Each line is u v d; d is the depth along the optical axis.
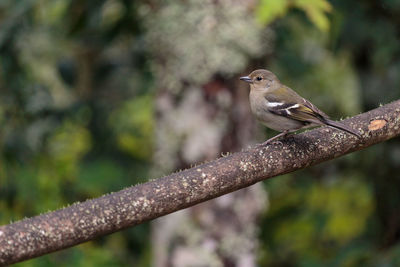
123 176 12.39
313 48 12.95
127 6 11.44
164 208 5.79
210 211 10.02
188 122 9.91
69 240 5.43
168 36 9.88
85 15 11.45
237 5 9.80
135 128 13.21
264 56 10.32
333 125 6.73
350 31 11.24
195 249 10.02
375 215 12.50
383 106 6.93
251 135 10.19
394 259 10.88
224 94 9.88
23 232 5.26
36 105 12.09
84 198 12.39
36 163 12.23
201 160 9.92
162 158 10.11
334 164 13.16
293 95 8.75
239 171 6.18
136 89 13.06
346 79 13.17
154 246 10.80
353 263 11.69
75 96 12.85
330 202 13.15
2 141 11.87
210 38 9.77
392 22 11.32
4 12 11.59
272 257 13.59
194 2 9.77
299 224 13.25
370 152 12.51
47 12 12.20
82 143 13.22
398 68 12.14
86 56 12.62
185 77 9.85
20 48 11.63
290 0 8.87
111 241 12.86
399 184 12.43
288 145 6.49
